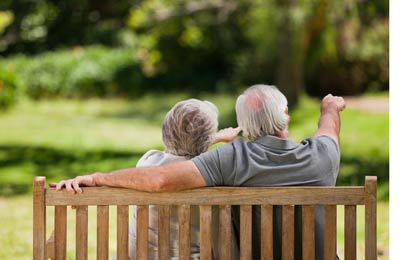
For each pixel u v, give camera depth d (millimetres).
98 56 32656
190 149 5000
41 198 4738
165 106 28875
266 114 4902
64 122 24609
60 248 4824
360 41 30438
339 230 9883
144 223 4809
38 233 4746
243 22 33500
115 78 32312
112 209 11445
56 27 38875
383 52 31000
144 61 34656
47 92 31828
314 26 25844
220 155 4809
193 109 5020
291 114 24703
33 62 32094
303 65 27375
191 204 4781
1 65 30844
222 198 4762
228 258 4805
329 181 4957
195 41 34875
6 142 19906
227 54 34594
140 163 5203
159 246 4820
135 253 5152
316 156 4914
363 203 4742
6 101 27469
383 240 9352
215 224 5020
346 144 18219
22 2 38969
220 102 28922
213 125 5043
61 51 36094
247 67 31781
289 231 4789
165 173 4695
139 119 25750
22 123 24234
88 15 39281
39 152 18297
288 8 25391
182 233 4801
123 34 37469
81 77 32000
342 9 25594
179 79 33438
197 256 5082
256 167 4812
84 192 4773
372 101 28703
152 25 34500
